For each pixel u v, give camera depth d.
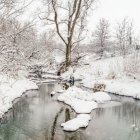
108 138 11.58
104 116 15.04
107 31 52.12
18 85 21.19
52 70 34.91
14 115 14.58
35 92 21.34
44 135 11.73
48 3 25.98
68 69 29.89
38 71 29.81
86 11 29.48
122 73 26.50
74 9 28.56
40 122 13.55
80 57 31.19
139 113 15.79
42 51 28.62
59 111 15.70
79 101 17.42
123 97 20.20
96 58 49.41
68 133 12.09
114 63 31.73
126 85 22.52
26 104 17.05
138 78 24.64
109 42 52.62
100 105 17.62
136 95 19.88
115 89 21.83
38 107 16.47
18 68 11.27
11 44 10.02
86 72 30.28
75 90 19.58
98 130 12.62
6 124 13.12
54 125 13.14
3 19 9.05
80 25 30.16
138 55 27.02
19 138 11.28
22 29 9.69
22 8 8.85
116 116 15.08
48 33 28.31
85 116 14.42
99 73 28.53
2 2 8.57
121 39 45.94
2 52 9.92
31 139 11.25
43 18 25.89
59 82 27.30
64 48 35.69
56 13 27.44
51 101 18.22
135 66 25.22
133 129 12.86
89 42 45.69
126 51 41.09
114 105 17.64
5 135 11.63
